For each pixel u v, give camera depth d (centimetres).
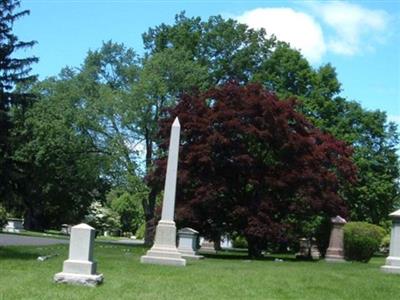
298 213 3378
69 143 4241
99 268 1861
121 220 9019
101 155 4269
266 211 3200
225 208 3266
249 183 3250
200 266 2255
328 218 3722
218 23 5238
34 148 4162
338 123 5097
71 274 1380
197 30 5231
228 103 3347
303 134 3462
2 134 2269
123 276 1634
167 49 4603
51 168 4562
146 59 4616
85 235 1412
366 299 1409
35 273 1585
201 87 4506
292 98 3556
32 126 4122
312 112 5003
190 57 4809
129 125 4244
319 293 1475
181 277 1709
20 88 4144
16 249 2602
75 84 4406
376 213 5425
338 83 5172
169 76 4369
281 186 3197
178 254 2342
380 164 5500
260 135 3181
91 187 5369
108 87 4419
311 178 3275
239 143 3247
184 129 3284
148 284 1470
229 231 3362
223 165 3262
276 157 3356
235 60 5081
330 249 3394
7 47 2303
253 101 3281
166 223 2403
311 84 5144
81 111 4225
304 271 2128
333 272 2136
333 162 3644
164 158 3412
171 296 1273
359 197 5288
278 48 5225
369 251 3325
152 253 2352
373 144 5612
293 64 5106
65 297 1162
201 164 3189
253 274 1897
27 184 2359
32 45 2380
